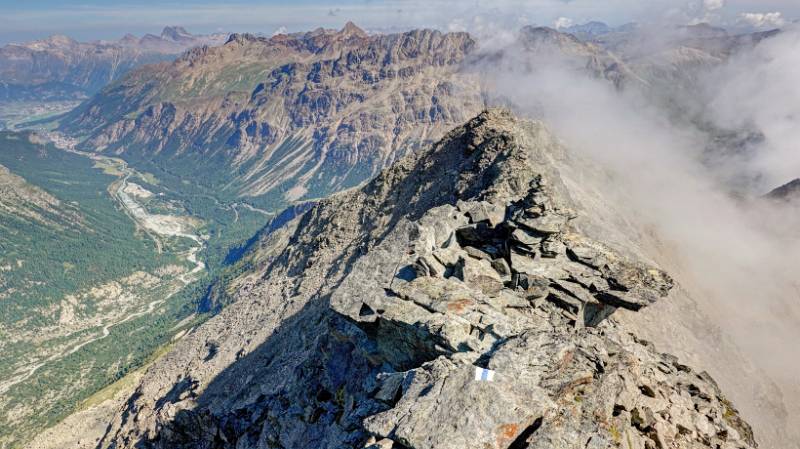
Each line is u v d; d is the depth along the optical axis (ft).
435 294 112.47
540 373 84.94
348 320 117.60
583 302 119.03
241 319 465.06
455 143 478.18
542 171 335.88
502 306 112.57
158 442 232.32
